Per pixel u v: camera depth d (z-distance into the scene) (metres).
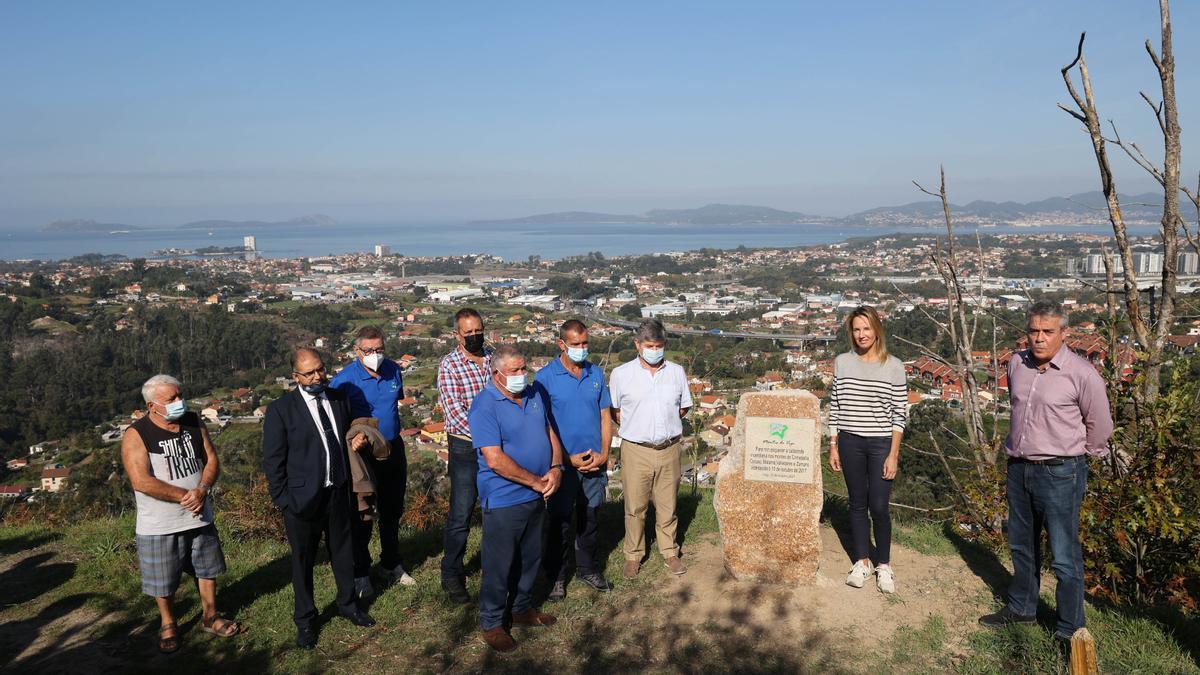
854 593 5.36
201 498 4.72
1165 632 4.77
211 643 4.81
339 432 4.88
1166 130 5.56
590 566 5.57
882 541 5.34
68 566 6.24
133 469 4.52
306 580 4.75
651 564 6.02
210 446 4.91
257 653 4.70
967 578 5.66
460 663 4.53
